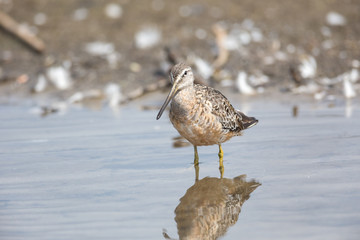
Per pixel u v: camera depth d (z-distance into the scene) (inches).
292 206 319.3
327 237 273.9
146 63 796.0
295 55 773.9
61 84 745.6
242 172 394.3
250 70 733.9
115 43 877.2
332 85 666.2
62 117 610.9
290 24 885.8
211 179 382.0
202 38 854.5
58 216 319.0
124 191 361.4
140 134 520.7
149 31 868.0
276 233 283.0
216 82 711.1
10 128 562.6
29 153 464.8
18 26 860.0
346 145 442.9
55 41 899.4
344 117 540.7
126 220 310.5
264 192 347.6
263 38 840.3
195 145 429.4
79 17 979.3
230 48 801.6
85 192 361.4
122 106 658.8
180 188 364.8
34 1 1032.2
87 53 849.5
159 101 671.8
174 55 744.3
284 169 393.4
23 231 297.4
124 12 985.5
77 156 451.2
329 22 878.4
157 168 414.3
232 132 435.2
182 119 411.8
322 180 362.6
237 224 298.5
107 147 476.4
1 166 428.8
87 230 297.1
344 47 783.1
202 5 986.7
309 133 487.2
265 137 486.0
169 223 304.7
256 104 621.0
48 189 369.4
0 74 799.1
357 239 270.1
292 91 660.1
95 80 756.0
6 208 334.3
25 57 857.5
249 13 942.4
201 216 313.3
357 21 873.5
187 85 408.8
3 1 1031.6
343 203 319.0
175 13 964.0
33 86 752.3
